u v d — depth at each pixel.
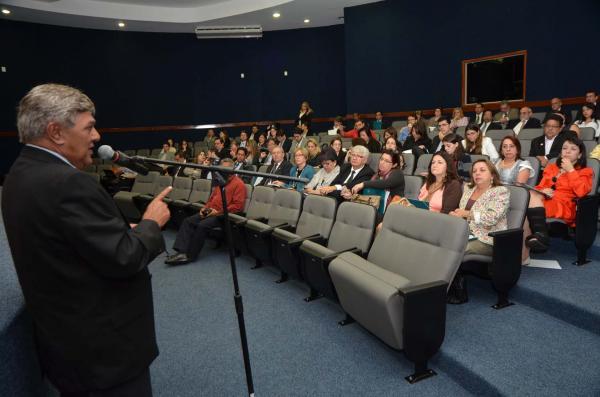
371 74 9.39
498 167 3.46
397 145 5.42
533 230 2.74
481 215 2.50
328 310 2.72
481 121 7.41
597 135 5.68
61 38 10.23
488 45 7.82
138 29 10.87
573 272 2.62
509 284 2.38
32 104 1.08
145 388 1.24
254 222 3.36
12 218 1.06
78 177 1.05
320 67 11.84
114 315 1.13
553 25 7.00
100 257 1.05
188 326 2.62
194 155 10.24
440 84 8.57
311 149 5.56
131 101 11.32
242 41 12.02
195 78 11.93
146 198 5.06
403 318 1.79
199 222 3.91
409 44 8.84
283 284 3.22
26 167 1.07
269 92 12.25
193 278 3.47
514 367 1.84
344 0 8.98
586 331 2.12
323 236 2.96
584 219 2.66
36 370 1.14
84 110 1.13
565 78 6.98
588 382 1.72
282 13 9.81
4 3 8.37
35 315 1.10
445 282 1.85
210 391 1.97
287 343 2.34
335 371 2.06
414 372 1.99
